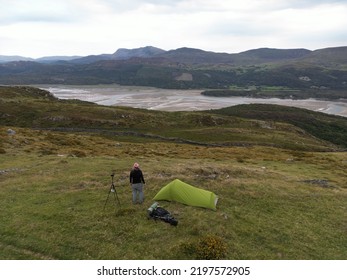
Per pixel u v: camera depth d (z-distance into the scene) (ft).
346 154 247.91
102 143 221.46
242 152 228.43
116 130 352.69
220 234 67.36
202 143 315.78
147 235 65.26
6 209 76.84
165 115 446.19
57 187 94.63
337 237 75.56
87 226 68.08
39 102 430.61
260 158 202.90
